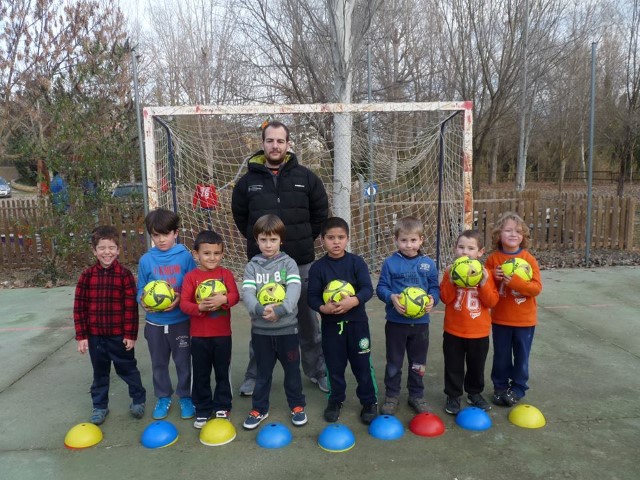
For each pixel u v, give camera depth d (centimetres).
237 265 762
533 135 2570
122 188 865
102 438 310
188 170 743
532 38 1272
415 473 267
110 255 320
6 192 2755
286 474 269
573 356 431
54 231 768
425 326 324
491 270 341
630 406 339
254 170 349
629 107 1605
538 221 940
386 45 1354
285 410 344
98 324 321
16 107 1058
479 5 1258
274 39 1193
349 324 315
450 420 325
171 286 323
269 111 510
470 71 1308
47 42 1067
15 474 272
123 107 870
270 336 310
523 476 262
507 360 341
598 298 618
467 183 539
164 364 336
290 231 347
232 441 304
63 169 774
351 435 299
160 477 268
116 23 1164
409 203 806
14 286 756
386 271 332
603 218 934
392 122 1008
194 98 1391
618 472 265
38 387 390
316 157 884
